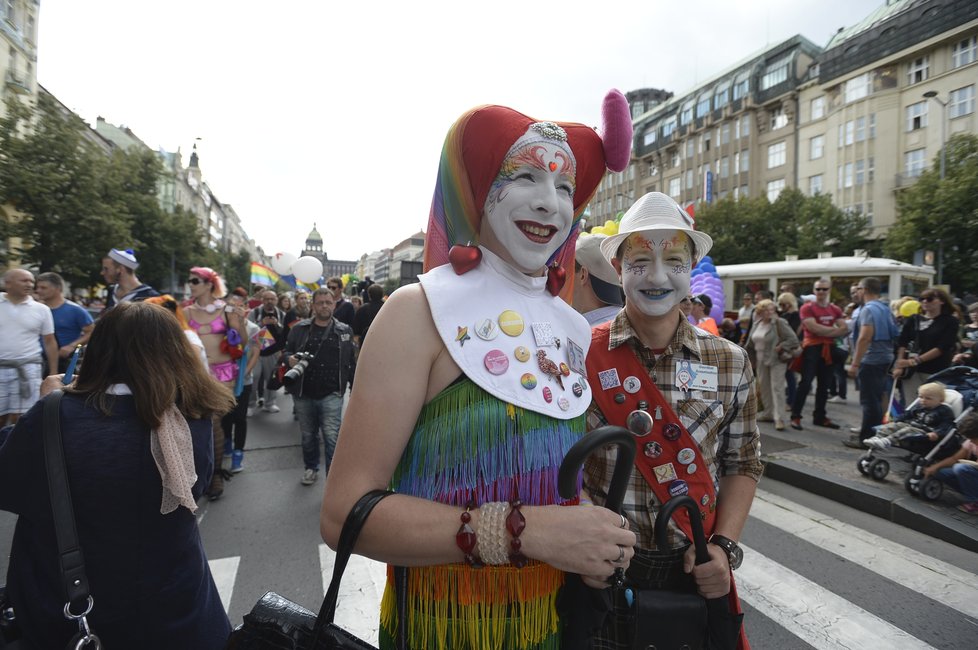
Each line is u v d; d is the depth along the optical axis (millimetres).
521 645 921
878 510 3928
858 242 26469
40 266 16969
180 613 1415
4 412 3969
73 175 16578
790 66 36438
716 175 42438
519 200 978
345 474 852
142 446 1382
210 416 1580
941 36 27688
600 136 1162
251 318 7168
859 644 2418
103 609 1318
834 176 33188
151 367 1417
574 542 821
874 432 5277
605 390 1439
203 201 71062
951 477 3732
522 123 1020
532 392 927
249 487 4406
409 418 866
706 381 1451
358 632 2500
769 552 3324
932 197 19891
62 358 4492
